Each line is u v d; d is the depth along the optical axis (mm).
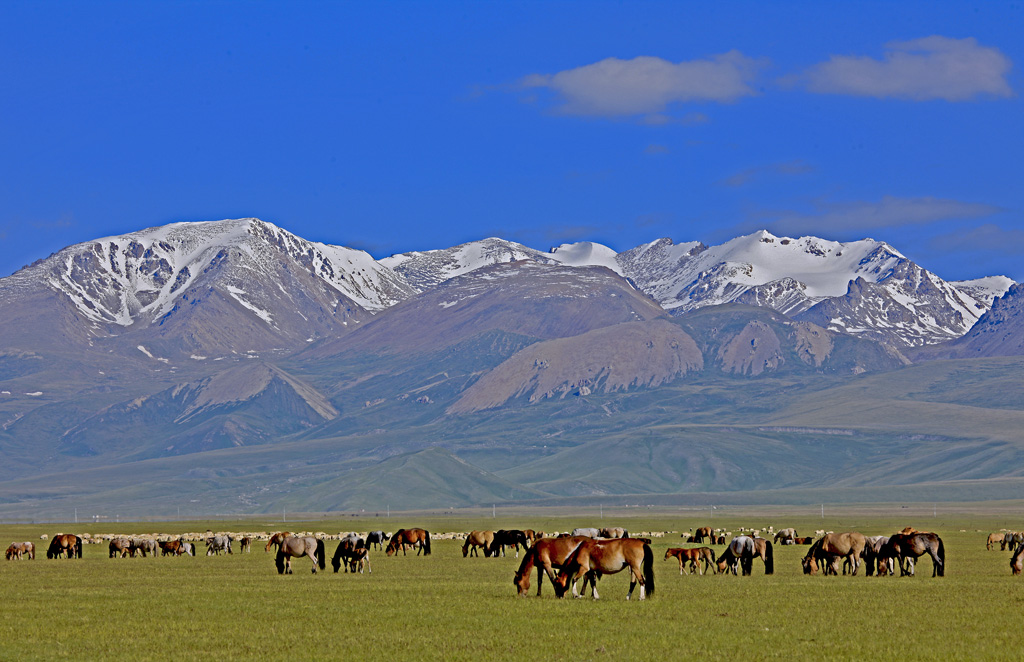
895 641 43031
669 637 43969
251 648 42656
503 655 40750
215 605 55125
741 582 65750
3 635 45844
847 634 44500
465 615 50156
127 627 47750
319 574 75250
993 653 40625
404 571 78000
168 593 61469
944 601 54438
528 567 57188
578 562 55000
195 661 40438
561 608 52156
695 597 56375
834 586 62438
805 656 40312
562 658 40219
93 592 62469
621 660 39781
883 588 61094
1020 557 72188
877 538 72688
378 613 51281
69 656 41562
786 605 52812
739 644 42531
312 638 44625
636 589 60469
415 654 41125
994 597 56219
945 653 40656
